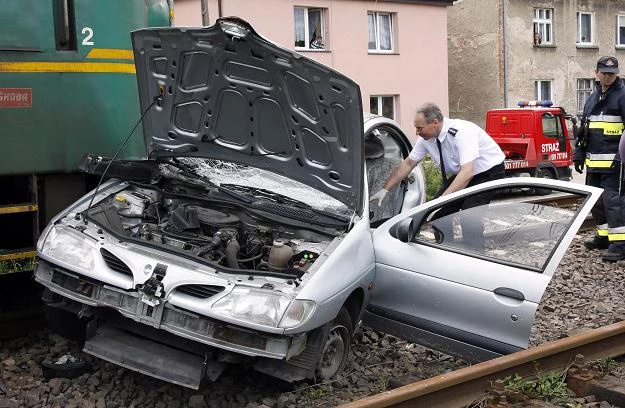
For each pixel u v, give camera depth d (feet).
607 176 32.86
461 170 22.71
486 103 102.47
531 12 102.17
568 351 18.07
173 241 18.01
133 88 22.41
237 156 20.21
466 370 15.97
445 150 23.56
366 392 17.76
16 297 21.11
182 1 68.03
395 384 17.95
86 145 21.40
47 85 20.58
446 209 19.47
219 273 16.17
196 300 15.83
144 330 17.19
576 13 107.45
